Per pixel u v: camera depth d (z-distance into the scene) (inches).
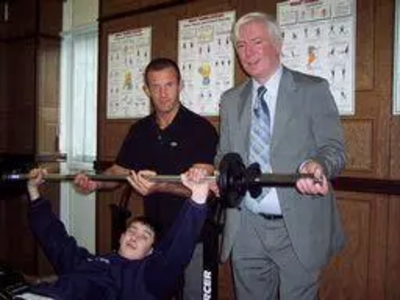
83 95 162.7
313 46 97.5
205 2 118.3
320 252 70.2
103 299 76.5
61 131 169.8
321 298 97.5
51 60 166.7
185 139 91.5
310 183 59.4
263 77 73.7
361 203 92.6
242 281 79.9
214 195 72.8
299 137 70.7
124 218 90.3
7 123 176.4
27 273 163.5
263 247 76.6
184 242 71.8
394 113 87.4
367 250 91.8
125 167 98.0
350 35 92.4
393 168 88.0
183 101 123.7
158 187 85.2
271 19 73.6
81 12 161.9
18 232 167.5
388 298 88.8
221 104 82.4
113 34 143.5
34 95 165.0
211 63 117.6
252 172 64.1
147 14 133.2
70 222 164.6
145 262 79.4
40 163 164.1
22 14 169.3
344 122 93.7
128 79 139.3
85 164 161.5
